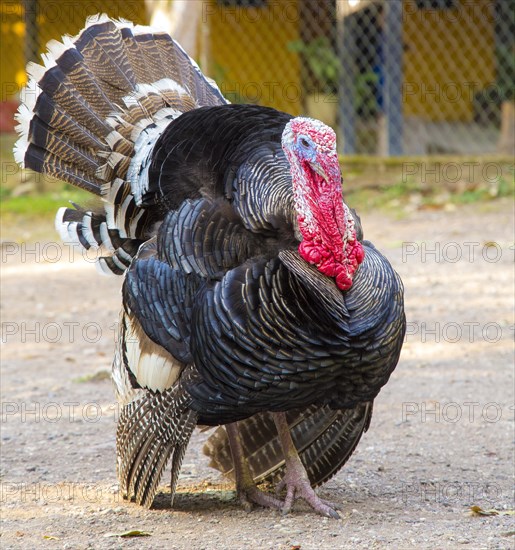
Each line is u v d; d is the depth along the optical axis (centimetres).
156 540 716
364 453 930
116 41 884
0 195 2388
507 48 2706
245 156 736
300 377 701
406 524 736
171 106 861
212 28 2633
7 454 941
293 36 2677
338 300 690
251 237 716
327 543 695
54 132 850
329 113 2639
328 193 695
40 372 1220
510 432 977
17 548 707
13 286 1684
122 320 786
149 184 773
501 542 686
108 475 884
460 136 2656
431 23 2703
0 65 2823
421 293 1523
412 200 2173
